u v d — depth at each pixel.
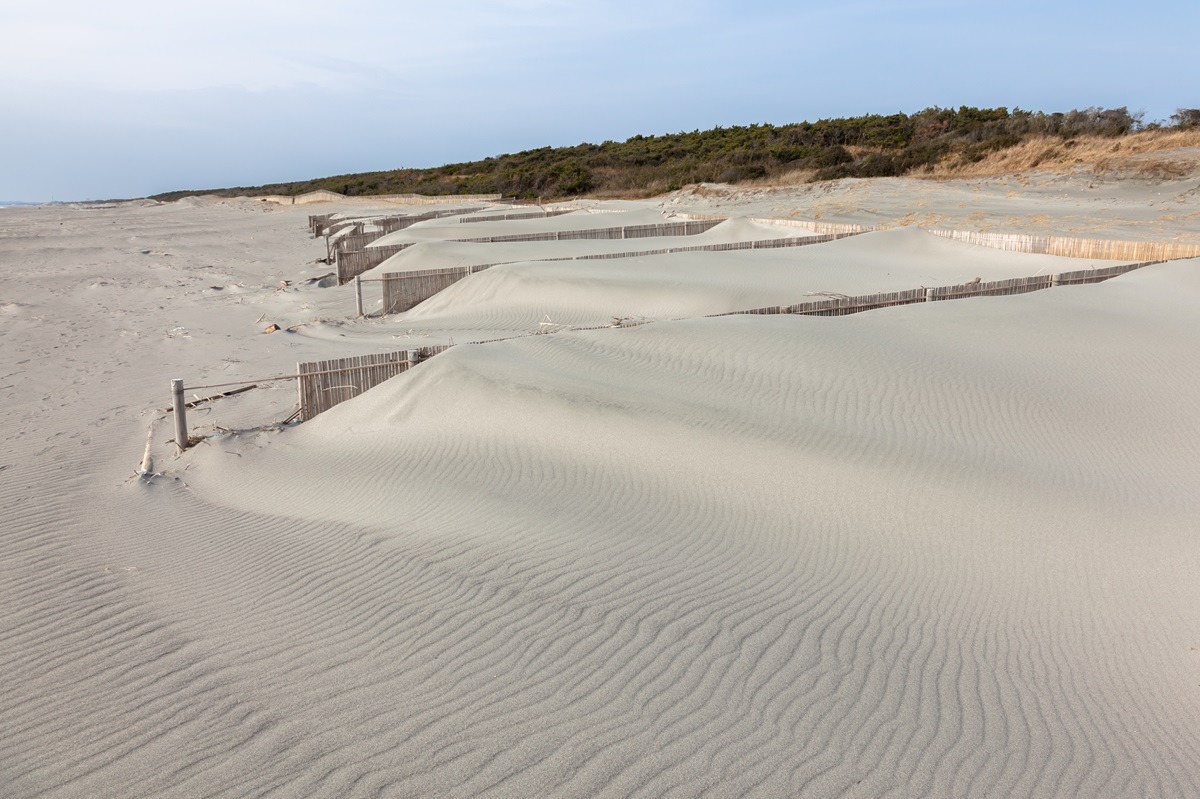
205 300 23.69
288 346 17.19
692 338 12.91
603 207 48.97
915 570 6.70
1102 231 28.69
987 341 13.63
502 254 27.17
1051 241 24.52
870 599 6.13
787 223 31.88
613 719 4.39
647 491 8.14
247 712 4.47
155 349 17.11
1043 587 6.51
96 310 21.86
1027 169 41.50
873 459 8.87
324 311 21.89
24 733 4.37
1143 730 4.61
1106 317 15.18
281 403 12.54
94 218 58.19
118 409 12.68
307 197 74.19
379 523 7.53
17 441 11.11
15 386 14.21
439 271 22.08
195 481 9.49
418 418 10.59
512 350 12.48
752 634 5.43
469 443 9.66
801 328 13.67
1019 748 4.35
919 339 13.55
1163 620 6.02
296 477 9.25
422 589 6.00
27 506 8.45
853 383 11.33
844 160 52.03
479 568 6.34
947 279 21.91
